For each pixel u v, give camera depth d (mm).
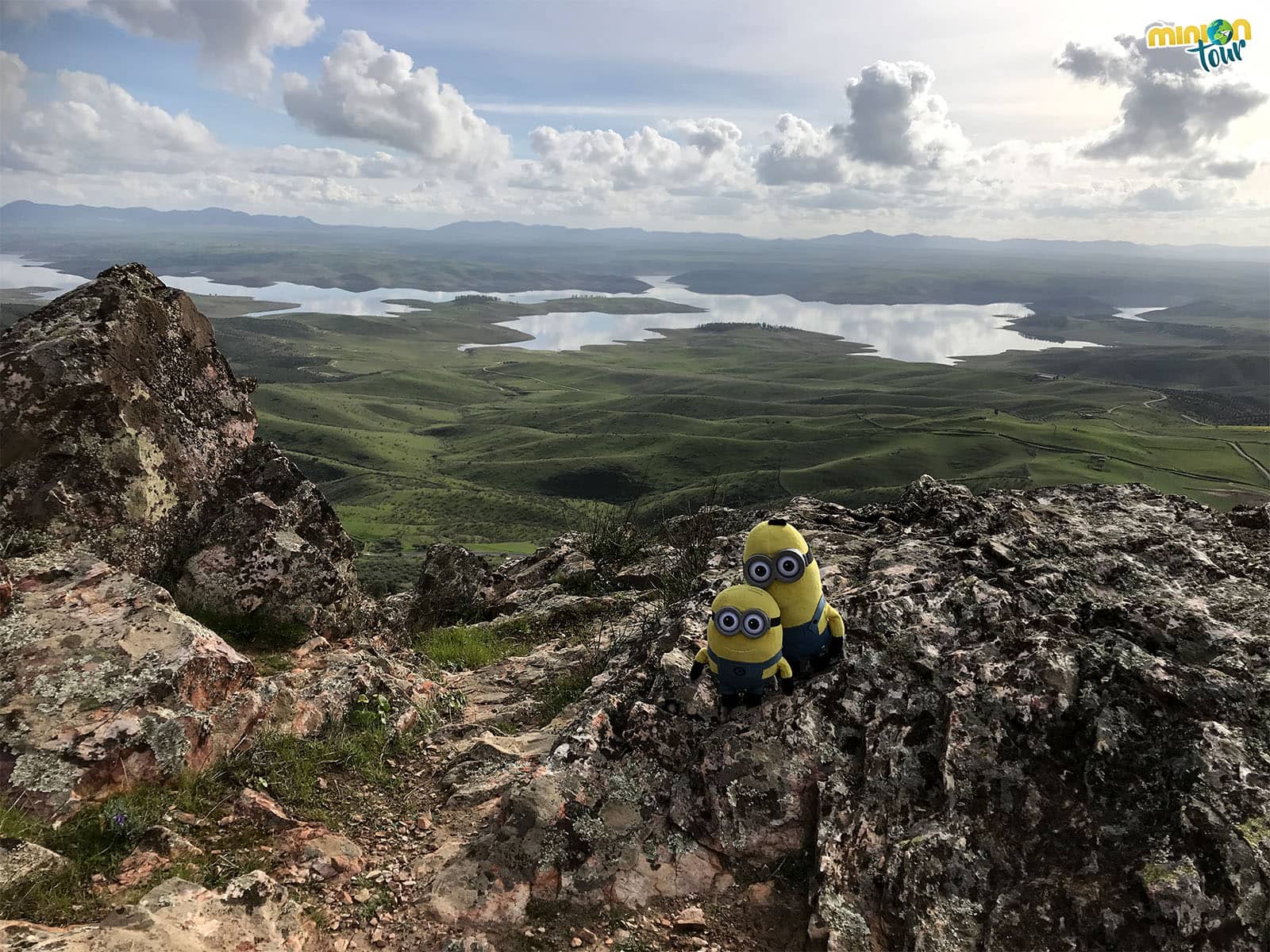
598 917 1261
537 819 1366
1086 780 1234
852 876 1229
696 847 1347
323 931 1235
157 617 1653
